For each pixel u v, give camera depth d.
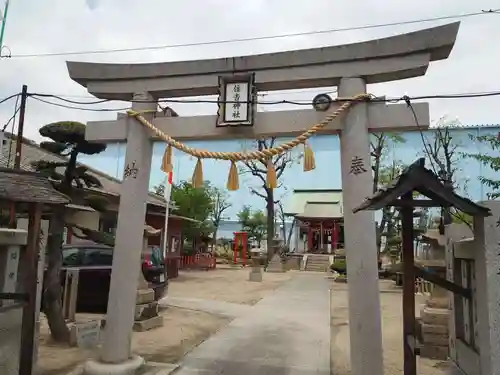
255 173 29.14
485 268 3.79
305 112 5.77
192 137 6.23
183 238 26.42
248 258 33.75
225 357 6.97
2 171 4.60
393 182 3.81
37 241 4.68
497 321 3.68
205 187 30.67
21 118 7.65
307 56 5.74
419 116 5.36
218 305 12.37
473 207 3.60
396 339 8.38
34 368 5.57
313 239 39.47
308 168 5.52
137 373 5.85
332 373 6.23
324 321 10.33
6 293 4.52
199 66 6.18
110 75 6.51
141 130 6.32
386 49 5.45
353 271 5.23
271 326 9.59
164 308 11.31
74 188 7.68
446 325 6.86
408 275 3.92
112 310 5.91
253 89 5.82
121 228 6.11
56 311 7.25
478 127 20.28
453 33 5.21
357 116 5.45
